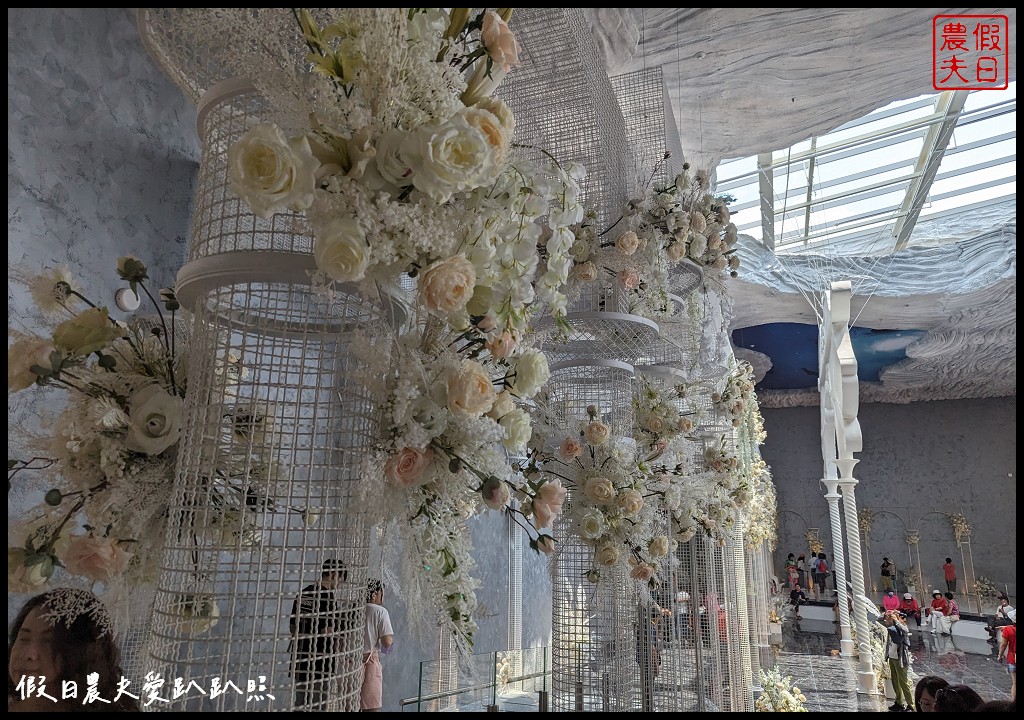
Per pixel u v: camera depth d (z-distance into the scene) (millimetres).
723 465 3340
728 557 5922
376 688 2871
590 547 2432
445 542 1137
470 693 2734
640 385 2877
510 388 1221
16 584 1230
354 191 967
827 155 10172
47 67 2104
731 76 5504
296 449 1086
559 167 1299
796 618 14453
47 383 1291
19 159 1985
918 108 9023
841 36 5156
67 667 1298
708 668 4441
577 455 2322
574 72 2627
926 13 4980
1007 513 16172
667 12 4625
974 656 10469
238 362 1104
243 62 985
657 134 3363
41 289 1407
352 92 996
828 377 11516
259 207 896
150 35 1131
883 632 9375
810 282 12234
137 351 1393
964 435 16984
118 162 2322
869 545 17234
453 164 953
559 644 2584
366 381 1090
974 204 11812
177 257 2535
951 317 12172
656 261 2588
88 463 1269
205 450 1070
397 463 1044
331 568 1073
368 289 1029
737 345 15297
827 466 11109
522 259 1111
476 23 1150
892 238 12312
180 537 1057
